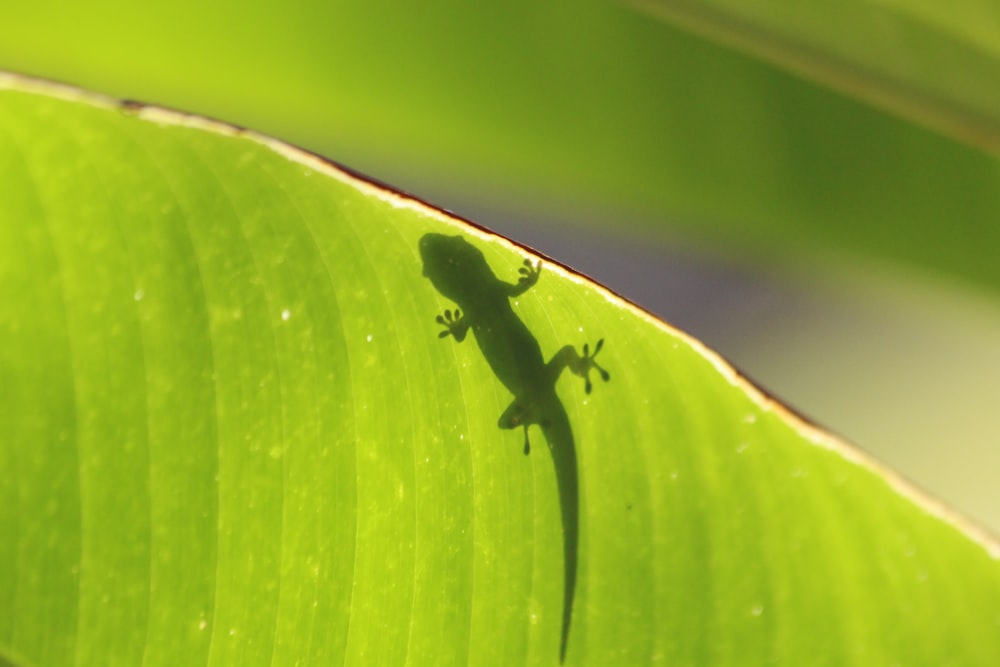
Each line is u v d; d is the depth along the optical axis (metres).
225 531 0.89
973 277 0.93
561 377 0.92
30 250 0.88
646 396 0.91
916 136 0.92
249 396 0.89
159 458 0.88
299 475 0.89
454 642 0.90
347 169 0.87
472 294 0.92
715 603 0.91
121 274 0.89
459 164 0.91
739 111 0.91
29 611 0.87
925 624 0.91
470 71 0.89
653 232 0.93
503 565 0.91
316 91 0.89
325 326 0.90
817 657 0.91
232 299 0.89
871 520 0.91
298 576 0.89
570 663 0.91
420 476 0.90
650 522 0.91
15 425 0.88
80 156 0.88
